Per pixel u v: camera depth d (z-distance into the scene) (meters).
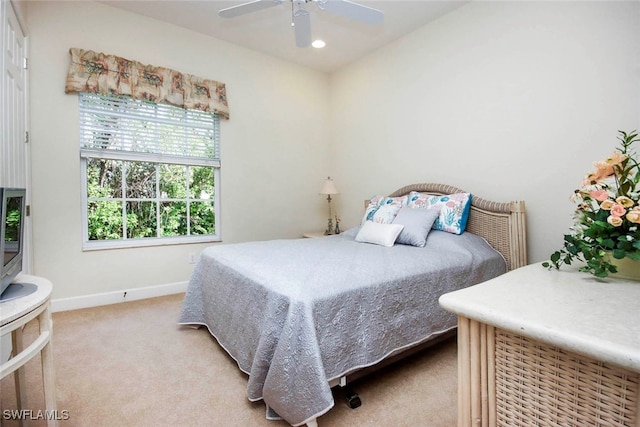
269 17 3.05
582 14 2.16
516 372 0.64
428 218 2.57
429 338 1.85
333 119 4.34
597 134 2.11
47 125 2.64
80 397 1.58
